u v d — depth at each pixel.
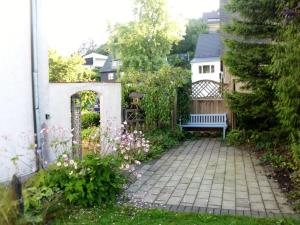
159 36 30.84
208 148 9.81
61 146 7.11
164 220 4.54
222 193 5.71
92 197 5.02
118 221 4.51
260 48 8.98
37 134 6.85
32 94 6.83
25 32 6.65
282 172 6.93
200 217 4.60
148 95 10.98
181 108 12.01
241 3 8.98
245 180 6.46
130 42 30.55
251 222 4.43
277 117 8.40
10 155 6.27
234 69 9.42
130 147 7.42
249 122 9.78
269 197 5.49
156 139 9.95
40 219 4.21
